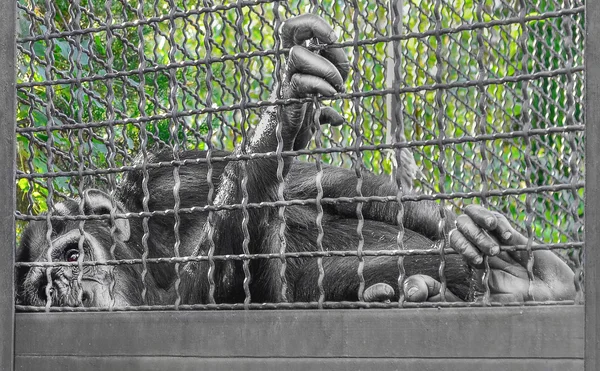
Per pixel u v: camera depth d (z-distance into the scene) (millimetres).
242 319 2738
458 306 2482
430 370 2467
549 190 2385
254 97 6535
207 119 2877
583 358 2275
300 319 2654
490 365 2393
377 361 2543
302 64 2842
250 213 3758
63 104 5070
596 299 2258
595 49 2297
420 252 2555
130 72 3006
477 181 6613
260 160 3553
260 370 2703
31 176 3146
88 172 3072
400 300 2561
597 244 2268
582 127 2324
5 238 3107
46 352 3047
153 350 2867
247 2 2809
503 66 6719
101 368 2959
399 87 2572
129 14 5613
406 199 2559
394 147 2576
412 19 6785
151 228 5219
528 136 2418
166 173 5262
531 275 2467
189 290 4074
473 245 2684
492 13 4746
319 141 2723
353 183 4973
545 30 5309
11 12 3180
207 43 2865
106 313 2961
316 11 2916
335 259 4727
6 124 3156
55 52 5008
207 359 2783
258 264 3926
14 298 3102
